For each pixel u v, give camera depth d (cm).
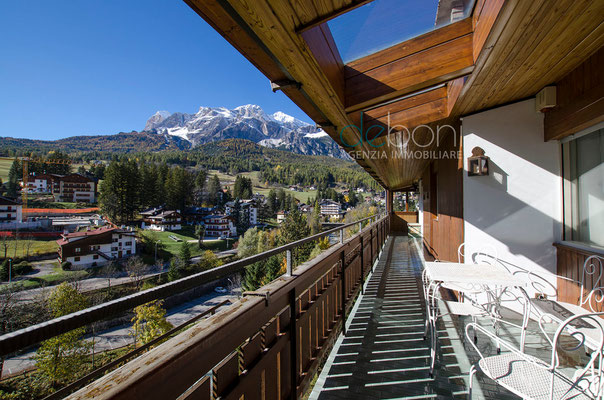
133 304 65
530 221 287
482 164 297
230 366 99
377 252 603
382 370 197
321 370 203
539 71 219
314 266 187
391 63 204
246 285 2362
